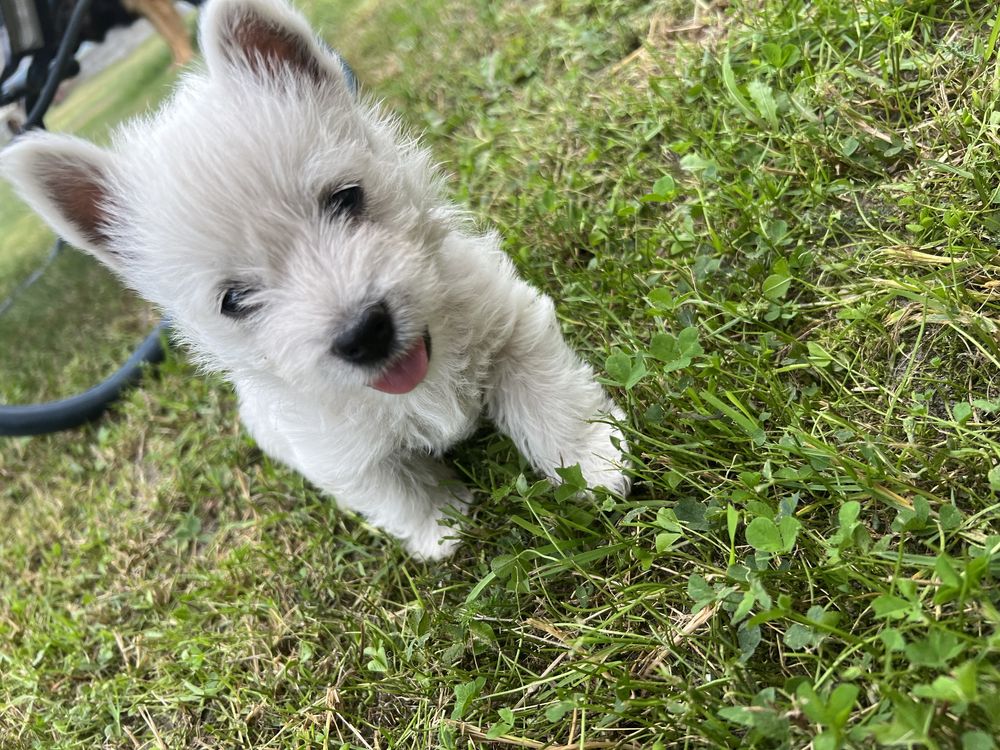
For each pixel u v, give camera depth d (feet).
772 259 0.99
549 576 0.87
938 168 0.91
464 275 0.89
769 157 1.10
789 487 0.78
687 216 1.07
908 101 1.01
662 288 0.95
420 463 1.04
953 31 1.03
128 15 2.55
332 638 1.00
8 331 2.03
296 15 0.85
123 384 1.60
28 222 2.98
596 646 0.80
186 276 0.78
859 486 0.72
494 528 0.97
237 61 0.83
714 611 0.72
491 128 1.55
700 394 0.85
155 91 3.23
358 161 0.80
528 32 1.71
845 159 1.01
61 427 1.57
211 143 0.73
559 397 0.93
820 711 0.54
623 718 0.72
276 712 0.95
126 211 0.83
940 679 0.51
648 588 0.77
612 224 1.18
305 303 0.73
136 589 1.22
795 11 1.20
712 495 0.80
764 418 0.82
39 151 0.81
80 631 1.18
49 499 1.49
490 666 0.86
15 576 1.37
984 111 0.92
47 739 1.08
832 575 0.68
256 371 0.85
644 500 0.88
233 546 1.22
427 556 1.01
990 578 0.62
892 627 0.62
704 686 0.67
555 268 1.18
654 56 1.35
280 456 1.14
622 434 0.90
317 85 0.84
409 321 0.75
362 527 1.10
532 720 0.78
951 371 0.79
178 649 1.08
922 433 0.76
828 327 0.91
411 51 1.99
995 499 0.68
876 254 0.91
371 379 0.75
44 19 1.72
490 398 0.98
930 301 0.79
